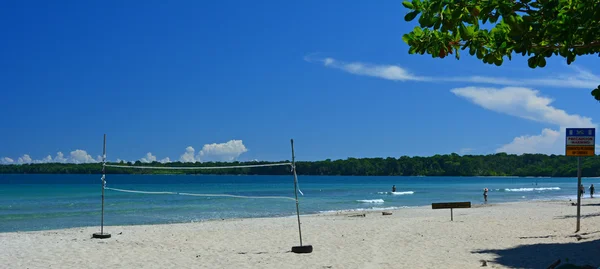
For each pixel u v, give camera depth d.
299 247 11.00
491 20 4.77
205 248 11.93
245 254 10.94
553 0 4.43
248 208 33.22
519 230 14.13
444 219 19.41
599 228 13.32
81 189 66.44
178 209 32.09
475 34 5.39
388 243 12.09
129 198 45.38
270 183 115.31
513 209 27.70
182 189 72.75
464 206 17.92
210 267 9.41
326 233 14.74
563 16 4.63
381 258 9.97
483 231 14.19
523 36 4.67
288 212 29.64
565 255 9.46
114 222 23.52
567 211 24.38
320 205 36.75
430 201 42.94
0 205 35.03
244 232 15.44
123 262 9.98
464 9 4.69
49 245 12.33
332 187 84.25
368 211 29.02
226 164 103.62
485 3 4.65
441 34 5.49
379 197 50.16
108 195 50.97
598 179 168.50
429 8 4.66
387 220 19.81
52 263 9.86
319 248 11.60
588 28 4.67
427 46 5.57
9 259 10.28
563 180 160.38
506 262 9.03
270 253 11.04
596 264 8.54
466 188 81.44
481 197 50.91
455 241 12.09
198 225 19.33
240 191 65.19
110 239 13.64
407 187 86.25
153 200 42.25
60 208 32.41
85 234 15.27
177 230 16.80
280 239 13.57
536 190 73.00
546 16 4.65
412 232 14.38
